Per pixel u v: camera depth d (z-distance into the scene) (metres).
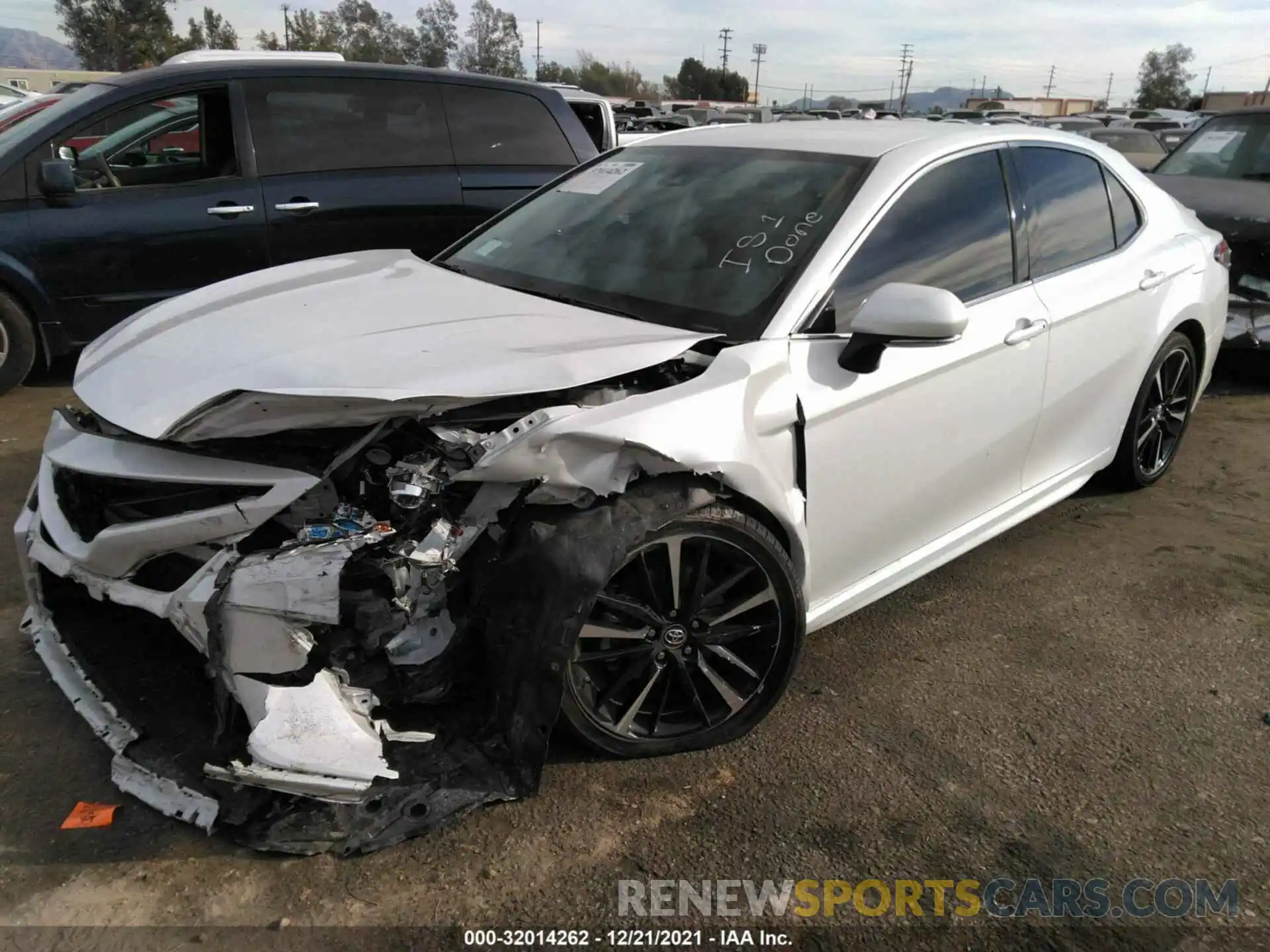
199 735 2.35
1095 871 2.30
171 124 5.50
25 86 33.81
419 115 5.95
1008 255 3.31
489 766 2.31
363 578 2.21
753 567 2.57
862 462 2.79
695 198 3.22
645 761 2.59
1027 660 3.18
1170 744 2.77
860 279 2.82
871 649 3.21
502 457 2.18
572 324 2.70
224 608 2.10
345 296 2.96
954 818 2.45
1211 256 4.44
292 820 2.17
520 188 6.23
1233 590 3.68
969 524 3.38
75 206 5.15
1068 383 3.58
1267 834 2.43
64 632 2.60
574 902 2.14
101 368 2.65
